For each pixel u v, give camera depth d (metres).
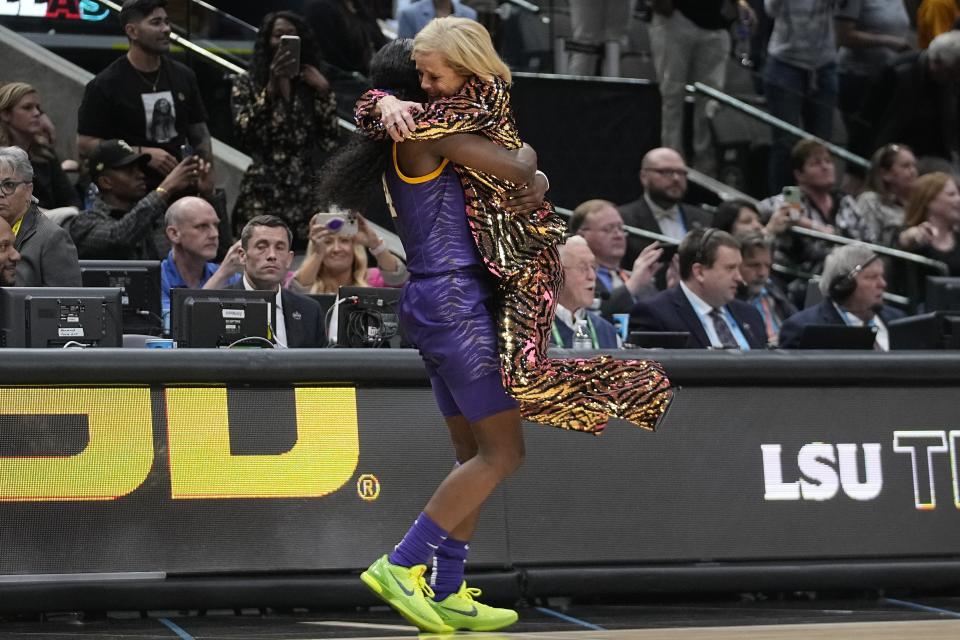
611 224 22.48
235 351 12.21
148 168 21.17
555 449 12.83
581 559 12.64
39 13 25.09
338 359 12.42
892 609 12.50
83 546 11.68
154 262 16.05
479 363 10.35
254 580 11.91
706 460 13.07
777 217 26.03
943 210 26.19
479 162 10.22
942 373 13.60
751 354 13.27
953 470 13.56
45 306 13.45
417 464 12.52
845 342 16.33
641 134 29.16
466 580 12.25
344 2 26.28
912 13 30.98
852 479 13.34
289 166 22.20
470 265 10.46
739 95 28.91
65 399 11.81
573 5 28.81
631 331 19.17
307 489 12.26
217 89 24.50
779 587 12.86
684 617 11.94
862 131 29.06
